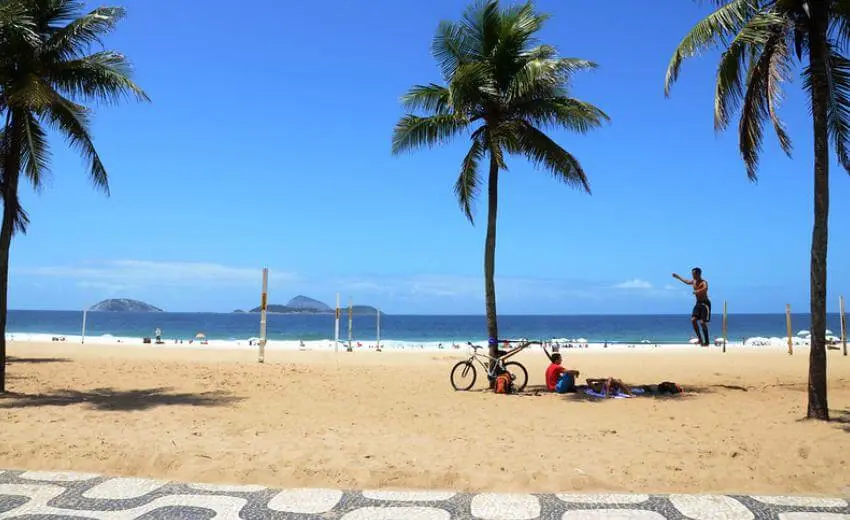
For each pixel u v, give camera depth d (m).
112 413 8.95
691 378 15.50
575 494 5.01
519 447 6.84
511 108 13.19
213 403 10.23
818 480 5.56
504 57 12.91
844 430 7.71
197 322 140.00
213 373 15.38
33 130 11.70
